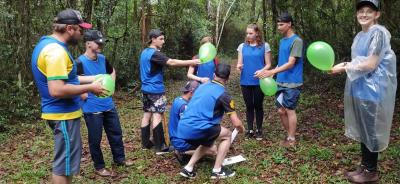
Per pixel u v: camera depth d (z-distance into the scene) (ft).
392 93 12.73
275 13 35.06
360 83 12.78
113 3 34.19
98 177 15.28
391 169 14.66
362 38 12.73
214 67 18.53
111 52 36.40
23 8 26.16
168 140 18.43
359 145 16.92
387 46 12.35
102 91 10.64
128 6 38.83
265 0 38.24
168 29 44.45
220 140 14.73
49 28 28.86
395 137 18.45
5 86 25.55
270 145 18.28
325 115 23.44
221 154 14.70
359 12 12.73
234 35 75.66
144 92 17.53
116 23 37.45
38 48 10.33
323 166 15.34
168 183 14.60
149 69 17.15
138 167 16.12
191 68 18.33
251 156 16.92
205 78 17.66
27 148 19.40
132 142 19.97
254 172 15.15
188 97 16.35
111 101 15.52
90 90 10.42
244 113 26.14
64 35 10.53
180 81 42.60
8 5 25.81
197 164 16.11
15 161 17.53
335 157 16.11
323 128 20.70
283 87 17.38
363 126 13.01
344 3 31.63
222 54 72.13
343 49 31.19
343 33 31.65
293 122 17.57
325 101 27.17
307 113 24.21
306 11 32.99
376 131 12.80
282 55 17.39
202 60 16.01
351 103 13.33
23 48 26.48
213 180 14.65
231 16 73.46
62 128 10.76
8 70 26.16
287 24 17.11
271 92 16.94
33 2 27.76
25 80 26.86
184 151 15.87
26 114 24.53
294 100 17.29
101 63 14.94
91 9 31.94
